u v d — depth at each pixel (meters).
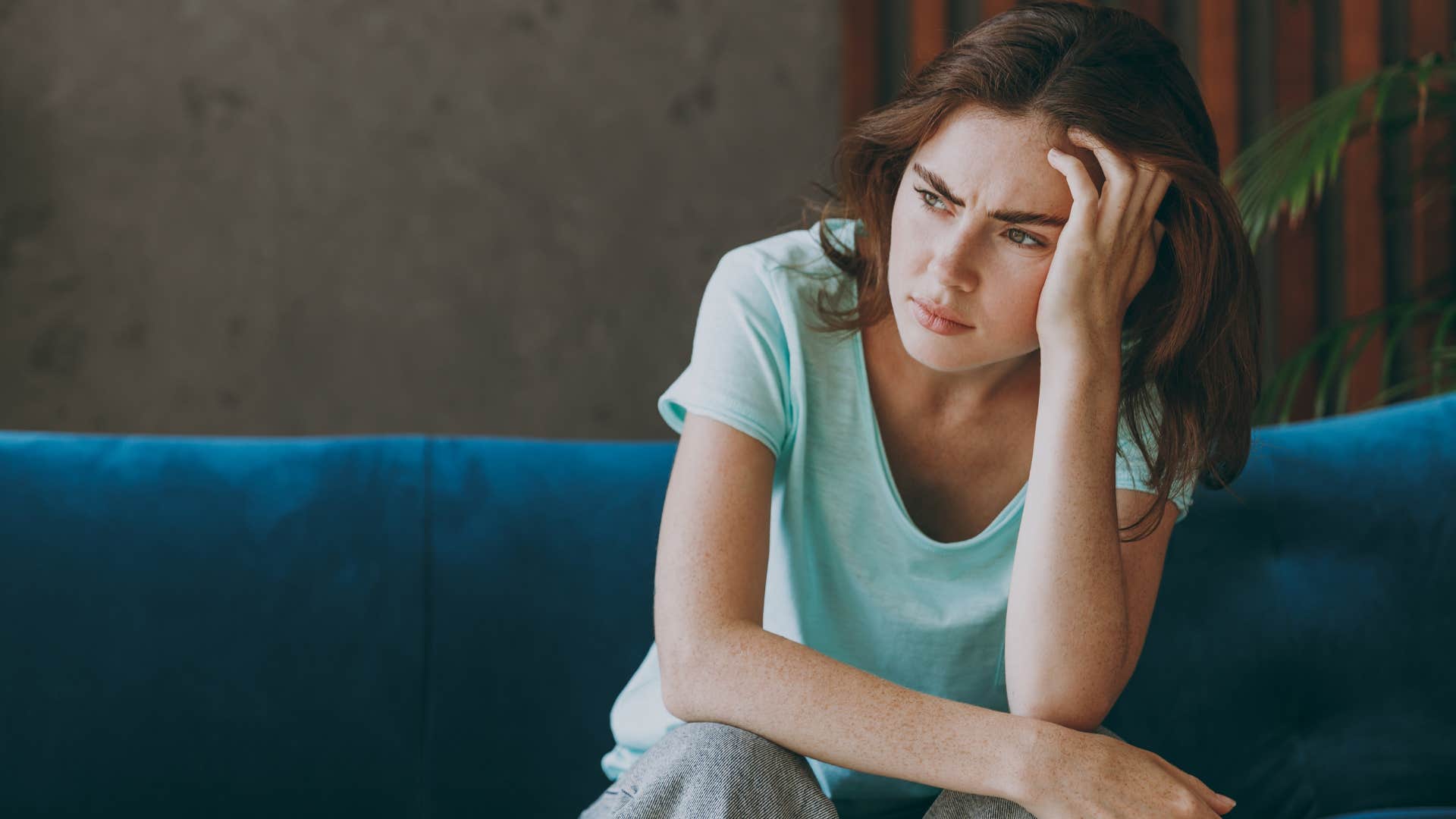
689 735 0.90
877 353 1.11
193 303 2.63
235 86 2.65
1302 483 1.51
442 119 2.76
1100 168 1.02
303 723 1.29
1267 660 1.44
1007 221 0.98
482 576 1.36
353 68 2.71
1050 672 0.98
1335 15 2.94
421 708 1.32
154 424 2.61
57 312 2.56
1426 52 2.88
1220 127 2.87
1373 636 1.45
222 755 1.27
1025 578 1.00
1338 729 1.44
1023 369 1.11
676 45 2.90
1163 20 2.94
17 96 2.54
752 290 1.11
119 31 2.59
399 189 2.74
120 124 2.59
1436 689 1.45
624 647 1.37
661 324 2.89
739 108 2.93
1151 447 1.11
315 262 2.70
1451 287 2.81
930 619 1.12
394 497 1.38
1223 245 1.06
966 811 0.91
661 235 2.89
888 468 1.10
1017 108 0.97
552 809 1.32
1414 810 1.33
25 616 1.27
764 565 1.03
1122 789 0.91
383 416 2.73
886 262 1.08
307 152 2.69
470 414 2.79
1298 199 2.03
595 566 1.39
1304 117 2.11
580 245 2.85
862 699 0.92
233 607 1.31
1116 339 1.03
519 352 2.81
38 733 1.24
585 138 2.85
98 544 1.30
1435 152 2.59
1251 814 1.40
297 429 2.69
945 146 0.98
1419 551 1.48
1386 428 1.56
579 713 1.35
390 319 2.74
